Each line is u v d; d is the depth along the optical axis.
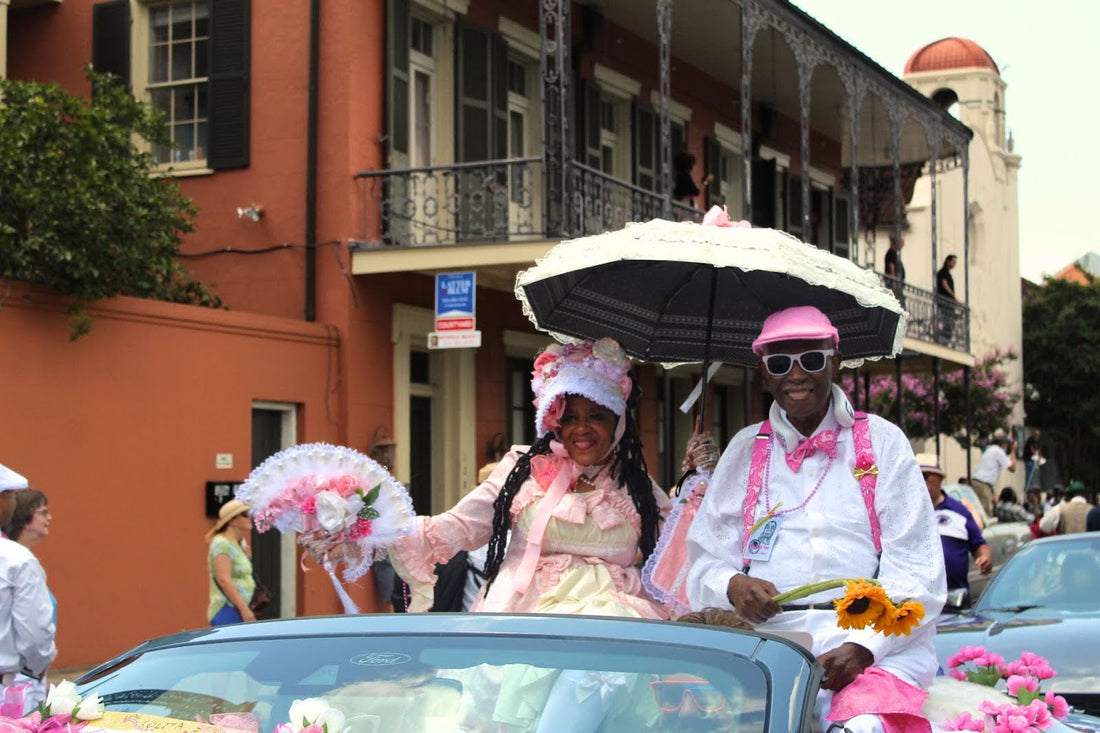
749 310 5.47
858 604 3.61
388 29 14.73
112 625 11.45
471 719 2.98
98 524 11.38
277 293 14.54
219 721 2.97
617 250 4.49
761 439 4.39
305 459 4.97
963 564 11.01
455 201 14.26
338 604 13.45
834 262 4.51
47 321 11.03
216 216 14.88
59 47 15.88
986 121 39.03
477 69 16.06
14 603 6.18
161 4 15.49
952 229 36.72
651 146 19.66
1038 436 41.62
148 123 12.46
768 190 22.45
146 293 12.50
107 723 2.96
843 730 3.36
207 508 12.33
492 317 16.30
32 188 10.78
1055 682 7.09
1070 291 43.25
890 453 4.20
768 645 3.15
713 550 4.38
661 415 20.47
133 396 11.75
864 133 23.92
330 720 2.83
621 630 3.21
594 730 2.95
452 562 7.56
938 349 22.16
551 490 5.08
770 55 19.58
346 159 14.31
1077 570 8.80
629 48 19.06
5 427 10.68
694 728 2.88
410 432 15.34
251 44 14.85
